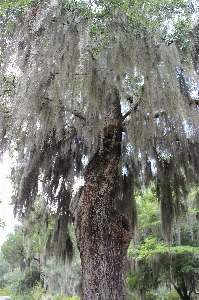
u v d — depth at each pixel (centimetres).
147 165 557
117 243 357
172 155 547
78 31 371
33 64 356
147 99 387
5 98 414
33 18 365
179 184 573
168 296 1366
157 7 397
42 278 1384
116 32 381
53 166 526
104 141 429
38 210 657
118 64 379
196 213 789
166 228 554
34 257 1332
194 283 959
